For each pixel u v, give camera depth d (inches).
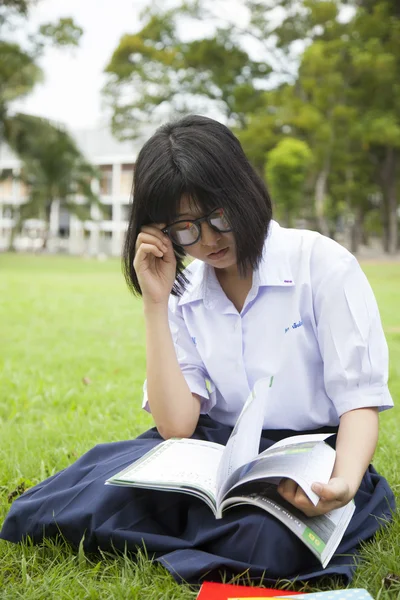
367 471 87.6
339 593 63.9
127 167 2030.0
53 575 72.6
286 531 69.7
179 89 1258.6
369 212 1694.1
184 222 71.7
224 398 86.0
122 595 68.4
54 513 78.1
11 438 132.0
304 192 1177.4
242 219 70.9
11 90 1136.2
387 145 1224.8
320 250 81.4
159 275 82.4
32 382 186.4
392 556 74.4
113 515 76.0
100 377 197.0
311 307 80.4
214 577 70.5
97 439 129.0
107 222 2069.4
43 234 1781.5
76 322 322.3
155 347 83.4
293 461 68.8
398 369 215.9
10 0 771.4
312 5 1072.2
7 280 614.2
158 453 78.7
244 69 1240.8
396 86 1117.1
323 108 1091.3
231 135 72.9
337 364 77.9
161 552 73.8
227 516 72.6
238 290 83.9
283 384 81.6
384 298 447.5
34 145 1270.9
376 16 1077.8
